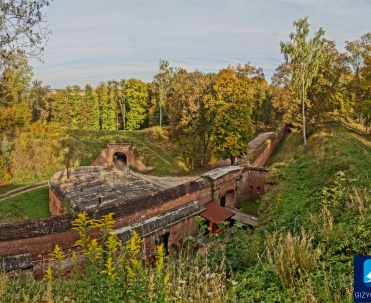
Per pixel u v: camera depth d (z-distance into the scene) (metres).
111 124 75.44
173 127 54.97
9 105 49.59
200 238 22.17
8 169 46.00
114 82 74.25
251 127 45.88
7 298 7.75
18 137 49.91
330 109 46.19
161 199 22.14
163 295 5.73
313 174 19.94
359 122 54.06
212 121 48.41
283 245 7.90
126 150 54.62
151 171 52.19
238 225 9.26
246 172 33.03
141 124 76.50
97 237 17.47
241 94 44.97
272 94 75.50
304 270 6.91
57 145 51.53
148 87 74.75
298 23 39.19
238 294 6.86
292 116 47.75
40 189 42.47
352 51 43.66
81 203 27.27
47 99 72.38
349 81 44.19
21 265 15.36
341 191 12.77
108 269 6.30
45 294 7.59
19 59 10.03
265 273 7.43
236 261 8.27
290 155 43.25
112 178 36.06
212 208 25.53
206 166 55.19
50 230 16.69
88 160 51.69
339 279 6.36
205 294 6.38
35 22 9.52
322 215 10.50
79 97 74.75
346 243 8.07
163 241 21.05
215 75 51.16
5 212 35.00
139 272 5.96
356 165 18.47
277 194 19.38
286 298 6.25
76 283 7.43
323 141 37.47
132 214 20.00
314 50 39.34
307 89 43.66
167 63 66.06
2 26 9.30
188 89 50.47
